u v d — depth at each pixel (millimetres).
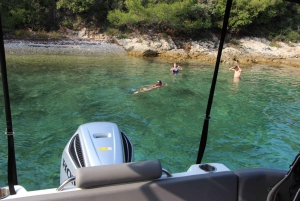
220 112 9516
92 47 23062
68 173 3043
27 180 4656
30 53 18594
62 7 26656
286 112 10234
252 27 32781
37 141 6320
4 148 5895
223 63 23062
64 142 6324
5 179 4723
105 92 11125
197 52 24484
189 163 5613
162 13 25844
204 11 29266
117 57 20891
